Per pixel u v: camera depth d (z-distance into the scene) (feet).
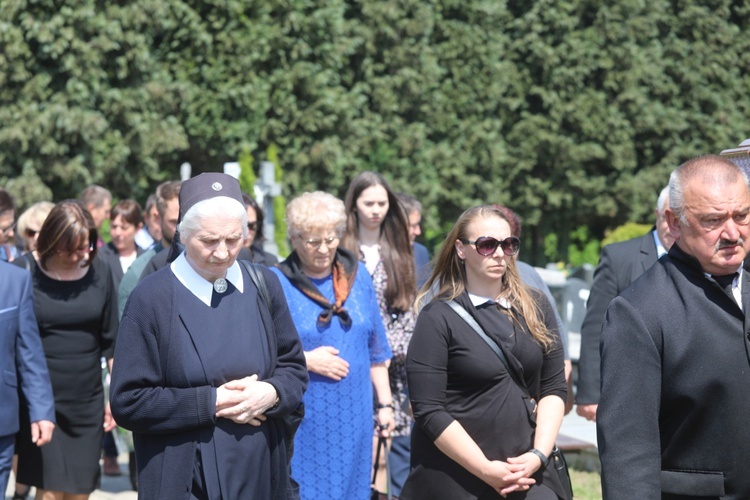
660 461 20.71
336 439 35.06
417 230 53.47
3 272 36.14
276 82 192.65
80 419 41.22
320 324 35.27
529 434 27.76
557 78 221.25
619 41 225.56
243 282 25.50
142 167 179.93
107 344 42.57
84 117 166.50
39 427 36.40
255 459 24.53
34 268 41.16
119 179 177.06
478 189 220.84
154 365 24.22
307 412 34.99
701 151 231.91
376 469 38.83
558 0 222.28
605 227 241.55
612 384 20.97
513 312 28.43
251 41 187.93
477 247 27.96
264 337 25.27
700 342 20.54
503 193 224.53
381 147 205.05
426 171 211.00
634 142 231.50
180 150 193.77
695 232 20.62
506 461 27.32
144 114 177.78
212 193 24.22
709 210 20.33
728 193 20.33
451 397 27.91
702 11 233.35
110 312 42.50
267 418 24.98
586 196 224.94
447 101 218.38
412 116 216.33
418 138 207.82
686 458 20.74
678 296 21.01
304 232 35.17
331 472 34.94
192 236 24.06
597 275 39.01
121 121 175.94
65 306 41.09
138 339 24.34
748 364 20.45
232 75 188.85
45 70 168.35
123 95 175.01
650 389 20.72
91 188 62.54
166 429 23.80
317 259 35.50
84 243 40.37
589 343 39.19
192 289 24.70
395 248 43.42
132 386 24.11
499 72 220.02
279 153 195.11
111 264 55.93
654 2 227.61
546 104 223.10
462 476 27.50
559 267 178.29
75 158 169.37
